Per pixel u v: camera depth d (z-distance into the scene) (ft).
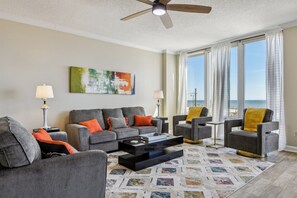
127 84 17.13
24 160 4.30
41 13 11.23
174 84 20.70
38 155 5.05
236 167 10.18
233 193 7.52
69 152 5.46
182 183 8.34
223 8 10.61
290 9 10.82
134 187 7.97
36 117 12.46
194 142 15.53
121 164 10.39
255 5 10.31
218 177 8.95
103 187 5.47
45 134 7.24
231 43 16.61
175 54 20.68
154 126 15.42
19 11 10.95
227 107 16.67
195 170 9.77
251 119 13.17
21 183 4.20
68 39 13.80
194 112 16.75
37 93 11.21
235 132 12.75
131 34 15.01
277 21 12.57
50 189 4.55
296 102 12.98
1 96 11.22
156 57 19.67
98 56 15.37
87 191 5.14
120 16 11.62
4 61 11.32
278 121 12.99
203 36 15.52
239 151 12.90
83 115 13.56
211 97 17.79
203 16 11.66
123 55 16.97
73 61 14.05
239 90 16.29
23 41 11.94
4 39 11.32
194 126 14.74
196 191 7.66
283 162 10.93
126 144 9.84
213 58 17.54
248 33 14.84
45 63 12.79
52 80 13.10
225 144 13.19
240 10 10.90
